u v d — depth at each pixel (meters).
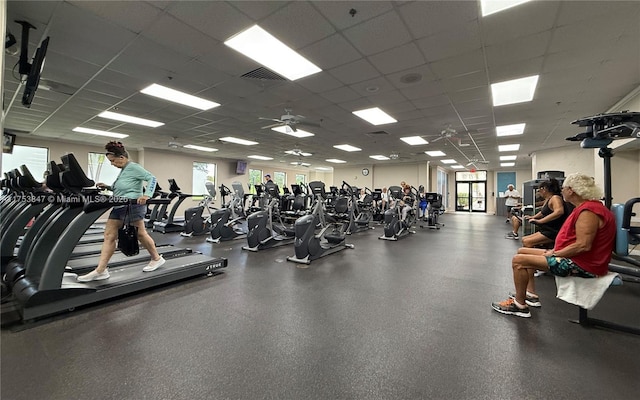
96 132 7.69
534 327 2.21
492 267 4.05
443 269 3.94
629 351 1.86
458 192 18.19
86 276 2.64
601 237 2.00
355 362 1.75
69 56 3.58
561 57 3.51
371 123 6.70
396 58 3.58
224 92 4.79
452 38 3.13
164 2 2.60
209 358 1.78
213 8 2.68
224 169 13.10
